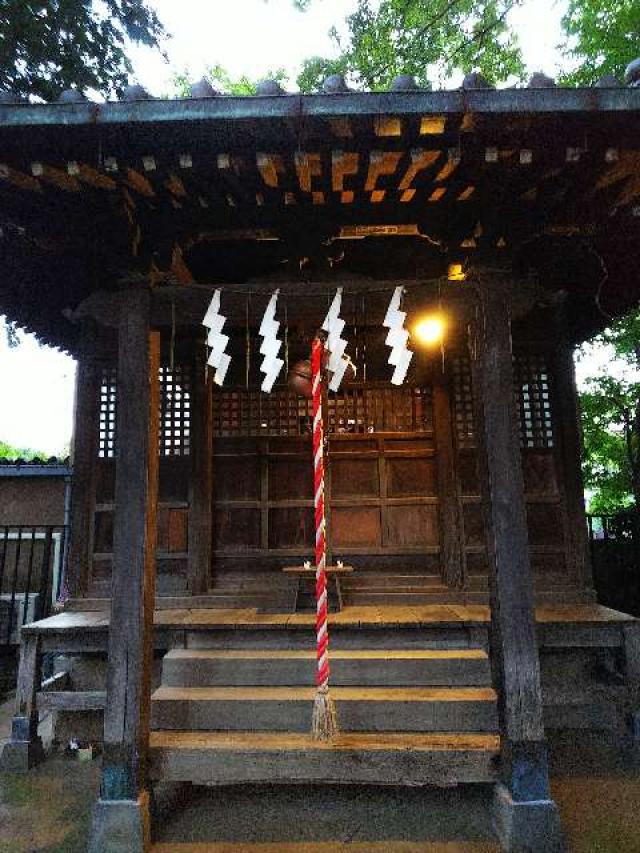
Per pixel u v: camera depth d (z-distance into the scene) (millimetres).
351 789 4062
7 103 3105
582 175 3443
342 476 5906
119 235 3787
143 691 3562
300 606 5320
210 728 4012
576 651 5133
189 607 5562
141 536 3656
